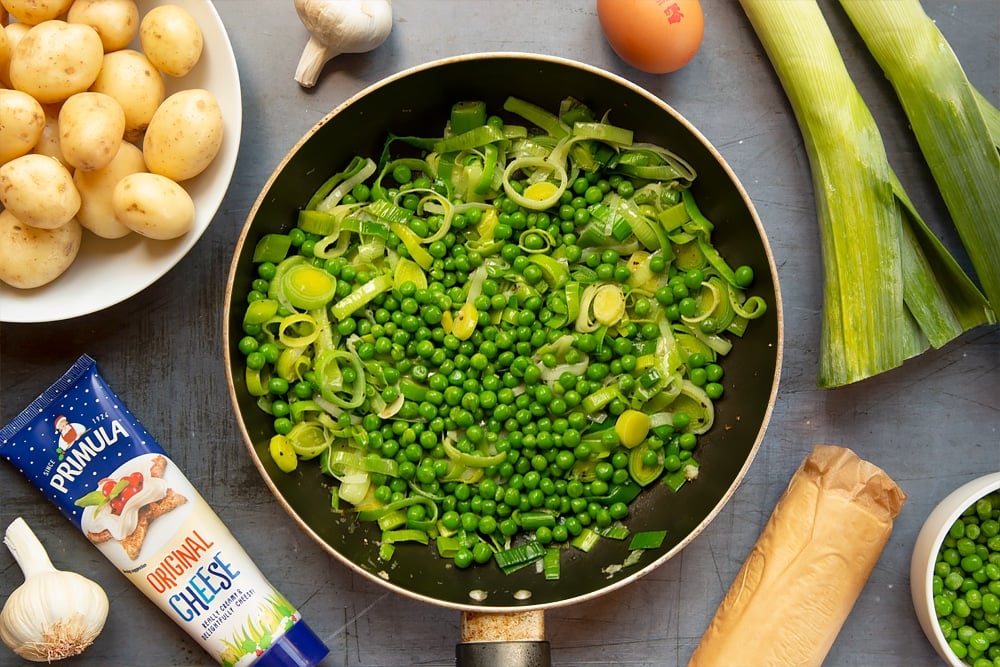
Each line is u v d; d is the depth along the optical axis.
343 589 0.76
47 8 0.69
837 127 0.72
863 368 0.73
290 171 0.70
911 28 0.71
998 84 0.76
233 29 0.75
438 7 0.76
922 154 0.76
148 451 0.72
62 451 0.72
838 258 0.73
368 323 0.74
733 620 0.73
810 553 0.72
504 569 0.73
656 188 0.74
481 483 0.73
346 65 0.75
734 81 0.76
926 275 0.74
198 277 0.75
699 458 0.75
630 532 0.75
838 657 0.76
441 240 0.74
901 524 0.76
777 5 0.72
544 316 0.74
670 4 0.70
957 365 0.76
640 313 0.74
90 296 0.71
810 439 0.76
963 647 0.74
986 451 0.76
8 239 0.68
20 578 0.75
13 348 0.75
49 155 0.69
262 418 0.73
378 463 0.73
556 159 0.74
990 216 0.72
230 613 0.72
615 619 0.76
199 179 0.71
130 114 0.69
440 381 0.74
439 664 0.75
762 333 0.71
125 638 0.75
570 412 0.74
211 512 0.73
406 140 0.75
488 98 0.74
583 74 0.70
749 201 0.69
